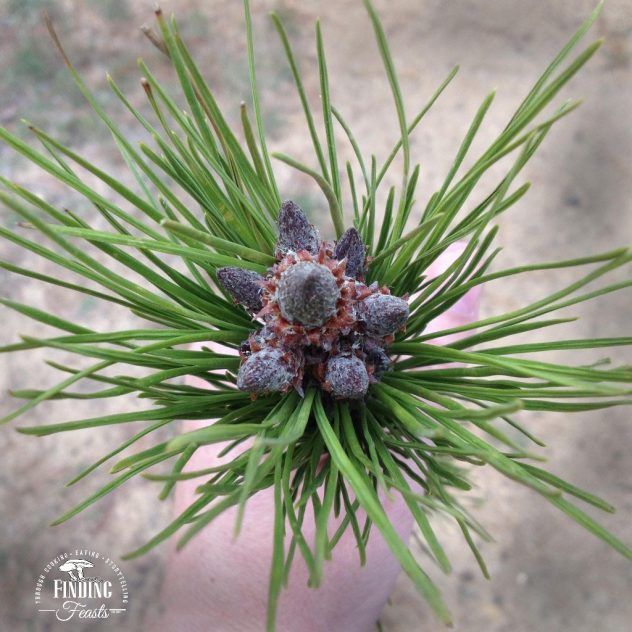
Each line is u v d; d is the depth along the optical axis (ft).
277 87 1.81
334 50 1.89
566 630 1.40
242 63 1.82
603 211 1.70
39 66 1.75
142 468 0.41
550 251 1.66
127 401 1.51
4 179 0.38
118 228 0.48
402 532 0.85
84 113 1.72
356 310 0.47
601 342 0.44
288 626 0.81
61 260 0.41
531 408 0.44
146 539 1.42
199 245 0.52
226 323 0.49
